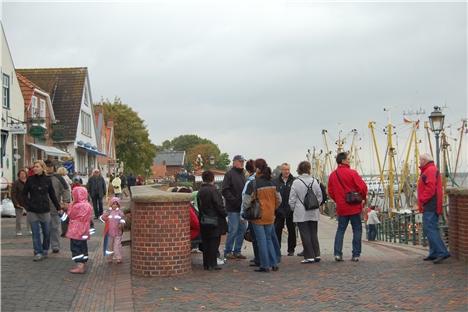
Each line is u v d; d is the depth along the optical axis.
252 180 10.64
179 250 10.42
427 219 11.15
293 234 13.25
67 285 9.47
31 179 12.04
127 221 12.30
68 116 44.38
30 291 8.89
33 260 11.98
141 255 10.37
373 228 29.98
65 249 13.96
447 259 11.47
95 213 24.28
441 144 38.12
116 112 80.56
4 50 29.27
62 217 12.98
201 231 11.02
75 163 44.19
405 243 21.05
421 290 8.46
